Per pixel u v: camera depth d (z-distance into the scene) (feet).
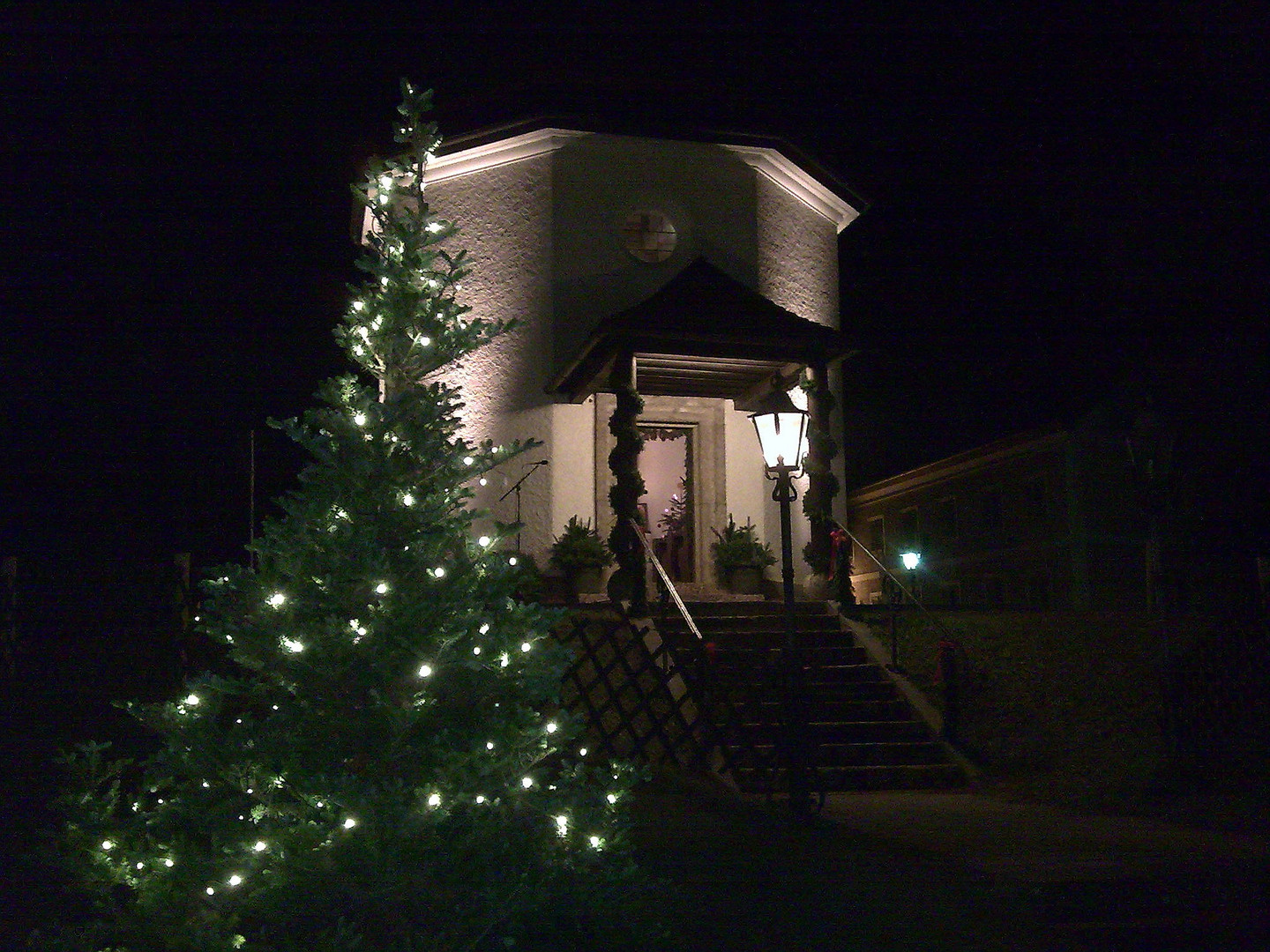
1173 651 47.32
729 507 60.95
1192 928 21.80
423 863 15.71
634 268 59.36
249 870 15.57
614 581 48.57
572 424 58.34
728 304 51.01
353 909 15.92
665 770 37.78
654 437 63.46
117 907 17.37
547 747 18.52
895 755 40.57
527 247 59.06
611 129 59.36
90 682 39.93
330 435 18.61
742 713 41.29
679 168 60.85
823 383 53.01
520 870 16.97
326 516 17.84
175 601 38.70
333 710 17.03
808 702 42.78
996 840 29.37
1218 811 32.96
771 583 59.16
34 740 33.60
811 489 53.31
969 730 42.78
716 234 60.70
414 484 18.63
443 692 17.53
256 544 17.89
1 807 27.32
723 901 22.79
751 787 36.01
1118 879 24.79
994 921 21.94
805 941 20.54
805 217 65.87
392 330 18.99
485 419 58.18
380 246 19.79
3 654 41.52
